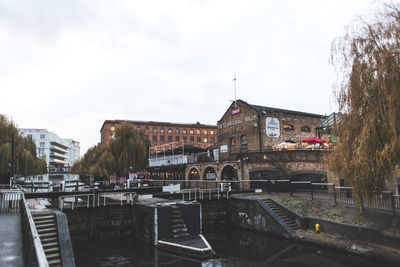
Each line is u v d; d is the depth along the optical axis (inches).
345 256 484.1
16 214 489.1
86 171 1793.8
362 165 400.8
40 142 3870.6
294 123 1125.7
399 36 366.9
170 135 3265.3
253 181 948.0
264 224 676.1
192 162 1274.6
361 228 508.1
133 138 1467.8
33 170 1226.0
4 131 1136.2
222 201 809.5
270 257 512.4
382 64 370.9
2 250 299.0
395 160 376.2
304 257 500.4
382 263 437.4
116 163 1408.7
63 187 805.9
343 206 606.9
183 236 605.9
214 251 554.6
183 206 630.5
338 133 458.0
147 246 598.5
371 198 430.0
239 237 679.1
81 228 629.6
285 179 868.6
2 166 1035.9
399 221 476.1
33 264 184.9
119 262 509.4
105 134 3002.0
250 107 1081.4
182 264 486.0
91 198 721.0
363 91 398.3
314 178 847.7
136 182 1146.7
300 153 879.7
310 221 618.8
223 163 1083.3
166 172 1471.5
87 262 516.4
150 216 601.9
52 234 472.7
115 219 673.6
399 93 356.2
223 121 1222.9
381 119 384.5
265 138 1038.4
